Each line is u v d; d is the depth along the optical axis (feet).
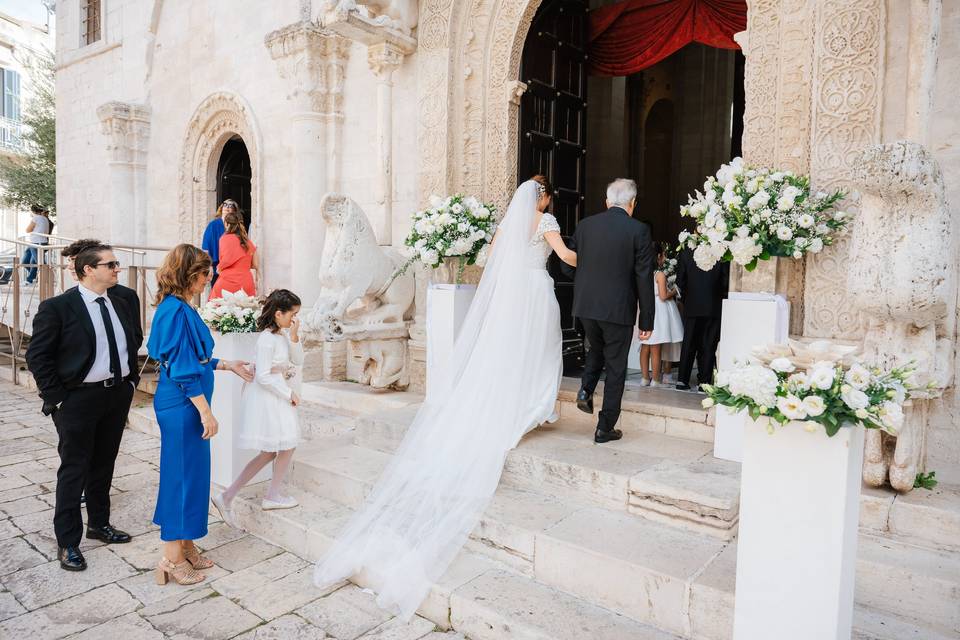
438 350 16.76
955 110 10.85
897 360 9.70
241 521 13.99
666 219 45.34
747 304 12.00
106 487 13.34
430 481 12.32
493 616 9.52
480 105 19.24
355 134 22.54
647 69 41.96
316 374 22.27
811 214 11.84
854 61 12.21
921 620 8.70
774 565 7.09
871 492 10.16
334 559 11.44
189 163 29.99
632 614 9.48
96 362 12.42
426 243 16.94
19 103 86.79
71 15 37.55
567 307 21.02
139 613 10.45
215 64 28.07
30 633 9.82
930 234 9.01
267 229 25.79
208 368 11.73
